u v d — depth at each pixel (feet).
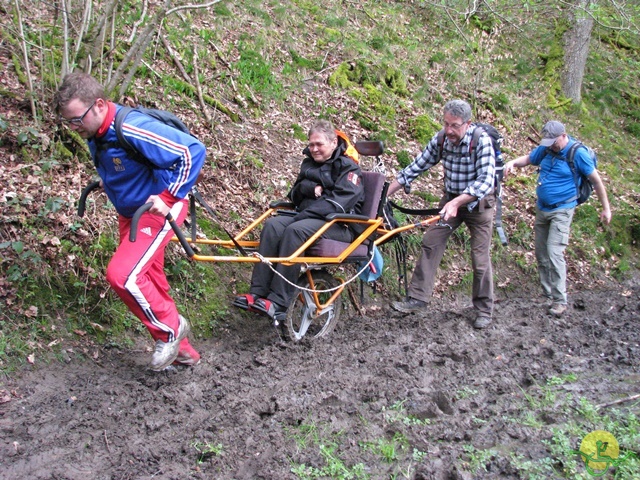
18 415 11.88
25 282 14.38
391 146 26.86
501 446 11.61
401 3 38.45
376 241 16.87
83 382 13.34
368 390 13.51
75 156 17.52
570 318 20.84
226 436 11.49
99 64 18.47
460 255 23.73
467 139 17.72
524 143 32.94
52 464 10.52
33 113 17.21
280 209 16.97
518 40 40.29
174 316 13.20
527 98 36.14
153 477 10.23
